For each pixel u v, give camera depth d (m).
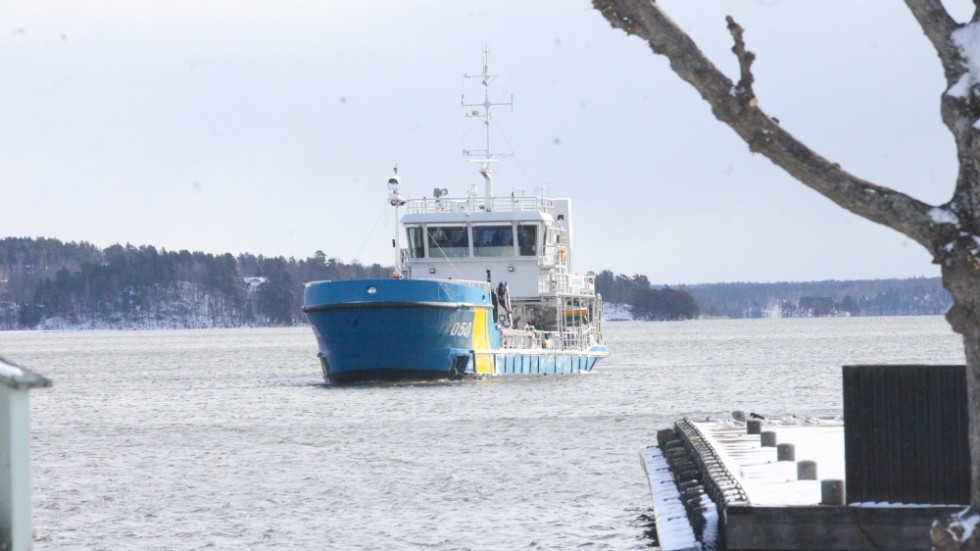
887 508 59.62
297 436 151.25
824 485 61.22
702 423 115.00
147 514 97.12
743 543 60.56
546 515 94.31
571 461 124.12
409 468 120.38
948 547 43.09
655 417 170.25
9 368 37.38
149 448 143.88
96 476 119.25
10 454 37.94
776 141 41.56
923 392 60.00
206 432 160.88
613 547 82.56
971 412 42.41
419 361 196.38
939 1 41.59
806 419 114.06
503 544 84.19
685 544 67.69
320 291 194.50
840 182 41.56
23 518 38.09
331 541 85.88
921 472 60.12
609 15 41.56
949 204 41.19
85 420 186.50
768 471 76.94
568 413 174.50
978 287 40.56
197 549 84.00
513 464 122.25
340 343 194.62
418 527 90.31
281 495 105.38
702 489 77.88
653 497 86.00
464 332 199.88
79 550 84.38
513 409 179.38
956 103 40.69
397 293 189.38
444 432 151.12
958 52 40.94
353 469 120.50
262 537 87.56
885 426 60.41
